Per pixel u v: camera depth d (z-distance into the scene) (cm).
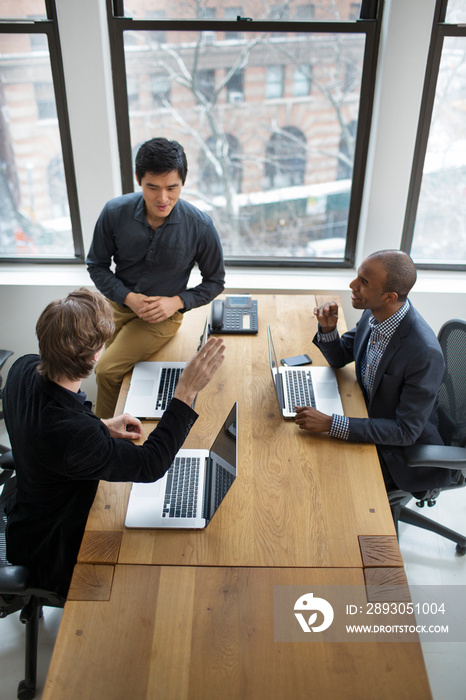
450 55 259
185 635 136
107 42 258
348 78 268
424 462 190
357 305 199
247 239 310
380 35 256
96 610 141
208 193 298
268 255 313
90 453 144
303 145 284
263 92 272
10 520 168
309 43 261
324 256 312
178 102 275
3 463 191
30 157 283
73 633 136
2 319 301
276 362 203
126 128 279
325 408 205
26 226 302
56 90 267
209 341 164
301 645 134
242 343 241
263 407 206
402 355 196
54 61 260
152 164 200
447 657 201
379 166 273
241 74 269
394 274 189
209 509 165
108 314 147
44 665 198
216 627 138
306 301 272
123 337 233
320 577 149
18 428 150
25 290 292
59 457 144
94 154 273
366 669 130
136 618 139
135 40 261
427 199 291
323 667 130
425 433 210
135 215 223
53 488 159
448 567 234
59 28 247
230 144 285
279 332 249
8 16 253
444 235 301
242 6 254
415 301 295
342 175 290
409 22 243
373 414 210
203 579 148
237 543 158
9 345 309
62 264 309
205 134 283
